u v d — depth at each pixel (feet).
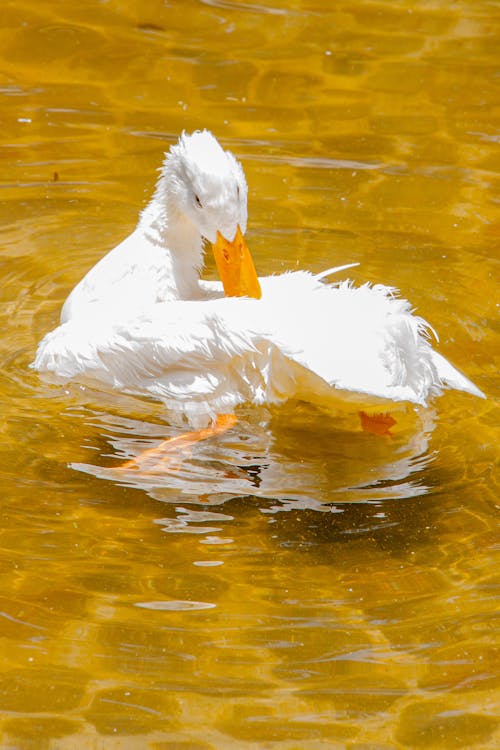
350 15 64.28
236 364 31.91
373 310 30.53
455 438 32.19
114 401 33.40
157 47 59.47
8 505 28.58
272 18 63.46
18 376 34.19
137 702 22.94
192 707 22.90
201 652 24.26
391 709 23.03
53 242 42.19
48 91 54.44
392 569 27.09
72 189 46.06
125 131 50.93
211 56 58.70
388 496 29.76
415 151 50.01
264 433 32.32
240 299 31.68
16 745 21.84
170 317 32.30
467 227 43.78
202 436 31.86
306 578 26.68
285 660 24.16
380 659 24.23
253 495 29.68
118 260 36.70
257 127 51.67
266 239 42.50
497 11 65.26
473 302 38.65
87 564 26.73
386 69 57.88
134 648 24.29
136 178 47.11
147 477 30.12
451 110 53.93
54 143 49.65
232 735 22.29
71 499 29.01
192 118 52.26
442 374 32.50
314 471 30.76
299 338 30.07
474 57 59.52
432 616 25.50
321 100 54.60
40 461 30.42
